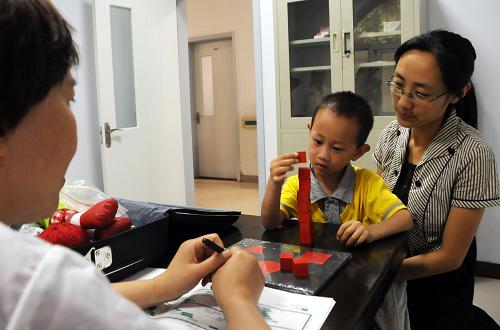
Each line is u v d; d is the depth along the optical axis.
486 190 1.14
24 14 0.34
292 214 1.17
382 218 1.08
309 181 0.90
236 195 5.18
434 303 1.23
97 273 0.30
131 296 0.59
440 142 1.21
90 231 0.73
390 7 2.62
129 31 3.22
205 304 0.61
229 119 6.18
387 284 0.77
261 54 3.10
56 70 0.37
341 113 1.10
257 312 0.51
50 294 0.27
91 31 3.10
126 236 0.74
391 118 2.61
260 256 0.81
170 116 3.55
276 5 2.87
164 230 0.84
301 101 2.99
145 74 3.32
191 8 6.14
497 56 2.57
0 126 0.35
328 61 2.89
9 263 0.27
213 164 6.42
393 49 2.65
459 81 1.13
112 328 0.28
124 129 3.17
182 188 3.69
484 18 2.58
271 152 3.17
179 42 3.62
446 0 2.67
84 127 3.08
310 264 0.75
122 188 3.19
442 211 1.20
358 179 1.18
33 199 0.40
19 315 0.26
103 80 3.00
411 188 1.26
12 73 0.33
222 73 6.14
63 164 0.41
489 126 2.64
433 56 1.10
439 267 1.14
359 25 2.71
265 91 3.12
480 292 2.48
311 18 2.89
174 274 0.62
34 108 0.36
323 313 0.57
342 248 0.87
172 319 0.55
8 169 0.37
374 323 0.98
